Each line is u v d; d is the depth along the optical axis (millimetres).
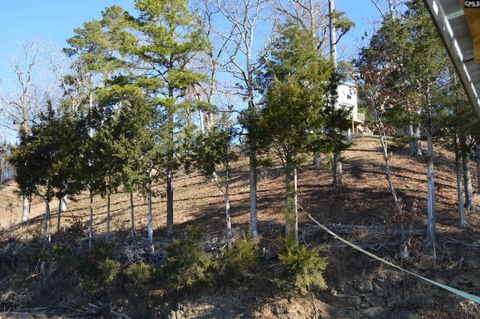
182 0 25578
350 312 17359
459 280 16766
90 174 23219
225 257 19219
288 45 21578
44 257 23109
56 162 25219
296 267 17188
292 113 19078
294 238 18938
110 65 27406
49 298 21984
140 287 19625
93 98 38500
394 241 18641
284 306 17500
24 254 24484
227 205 21344
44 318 20531
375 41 20188
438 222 20172
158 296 19594
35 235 26266
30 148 26203
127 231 25922
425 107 18844
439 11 4562
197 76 24625
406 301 16891
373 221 20625
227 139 21328
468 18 4547
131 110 22719
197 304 18703
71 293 21719
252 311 17844
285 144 19688
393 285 17281
